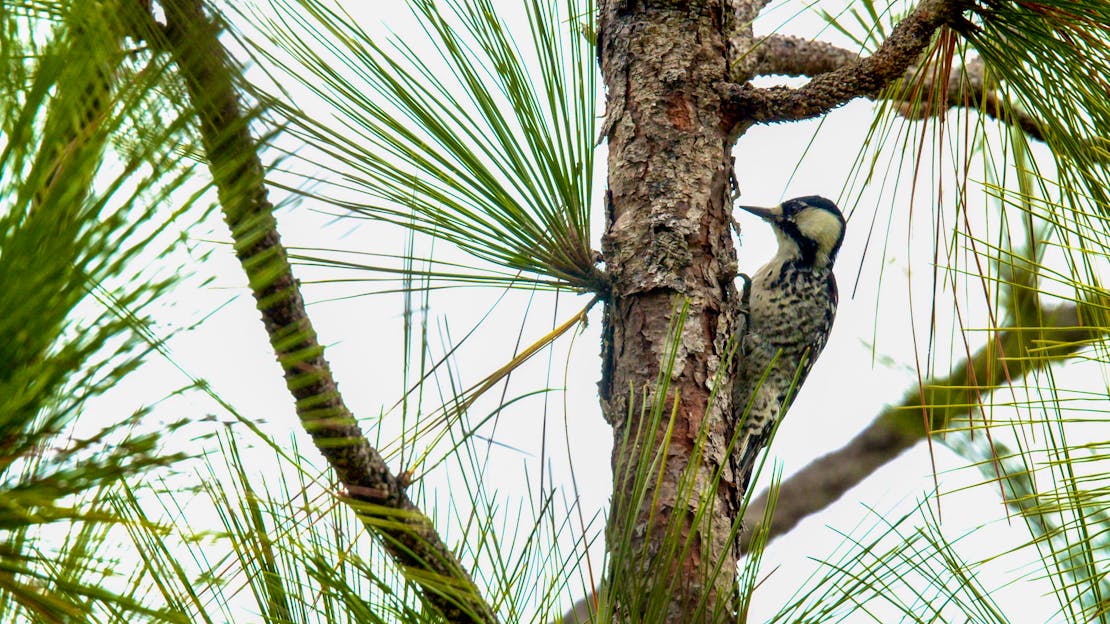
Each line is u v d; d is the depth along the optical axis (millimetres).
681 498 3885
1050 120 5105
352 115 4199
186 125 2102
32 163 1896
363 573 3211
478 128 4727
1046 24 5051
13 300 1860
